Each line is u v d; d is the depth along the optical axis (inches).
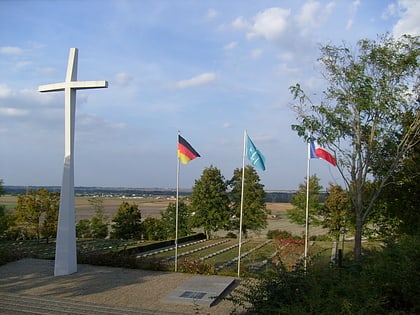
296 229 1911.9
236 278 616.4
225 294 529.0
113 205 3737.7
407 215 722.2
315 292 243.6
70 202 608.4
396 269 273.7
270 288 258.4
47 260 716.0
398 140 710.5
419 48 668.1
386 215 764.0
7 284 542.6
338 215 1191.6
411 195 727.7
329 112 692.1
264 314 238.7
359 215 690.8
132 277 606.9
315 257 308.0
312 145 722.8
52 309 437.7
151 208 3353.8
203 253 1168.8
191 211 1664.6
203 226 1631.4
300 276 268.1
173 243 1433.3
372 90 660.7
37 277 585.6
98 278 591.8
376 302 232.7
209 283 573.6
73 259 617.3
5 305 446.6
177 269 675.4
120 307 455.2
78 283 557.9
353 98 677.9
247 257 1059.3
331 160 709.9
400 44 673.6
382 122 689.0
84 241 1521.9
